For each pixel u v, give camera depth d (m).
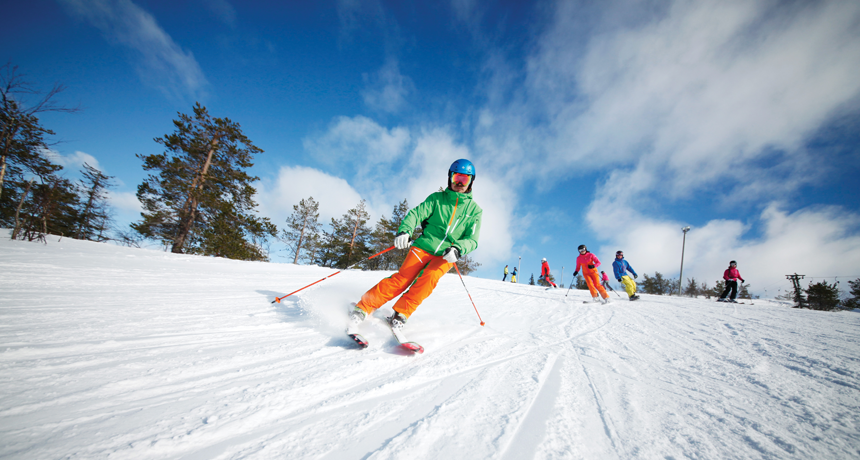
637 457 0.99
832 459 0.99
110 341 1.80
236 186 22.84
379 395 1.37
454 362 1.87
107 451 0.86
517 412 1.26
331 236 34.34
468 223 2.54
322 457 0.90
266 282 5.55
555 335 2.88
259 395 1.27
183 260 9.07
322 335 2.28
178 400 1.19
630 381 1.72
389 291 2.22
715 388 1.64
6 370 1.32
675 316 4.48
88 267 5.21
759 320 4.11
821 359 2.18
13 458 0.79
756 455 1.01
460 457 0.94
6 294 2.95
